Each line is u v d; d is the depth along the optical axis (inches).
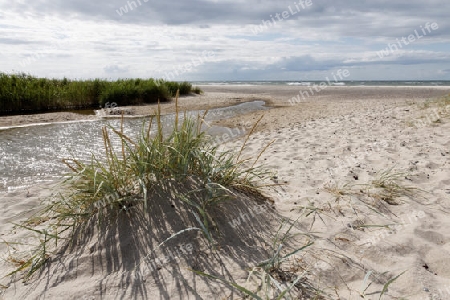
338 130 295.6
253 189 129.1
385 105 492.4
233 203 114.5
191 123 125.6
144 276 83.4
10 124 386.6
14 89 502.3
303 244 100.0
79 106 578.9
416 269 87.4
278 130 327.9
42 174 201.0
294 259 91.4
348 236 106.0
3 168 213.8
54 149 265.1
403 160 186.2
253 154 223.1
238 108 555.5
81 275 84.6
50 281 82.7
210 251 92.7
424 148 211.0
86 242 95.0
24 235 107.3
